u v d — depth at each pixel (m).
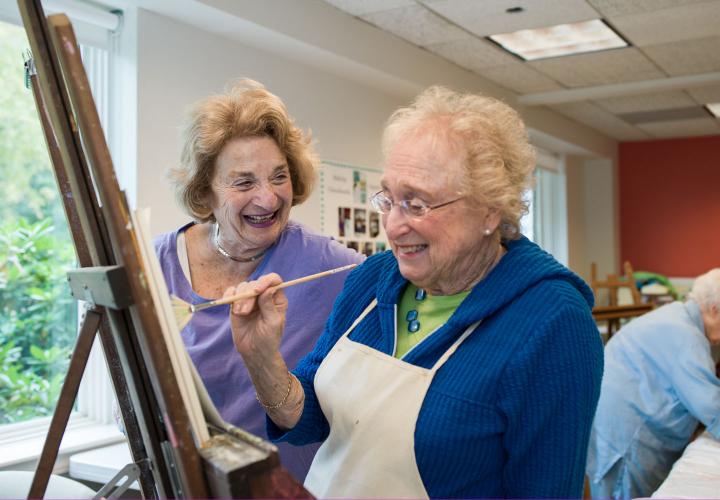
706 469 1.88
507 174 0.95
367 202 3.89
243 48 3.05
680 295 7.00
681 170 7.47
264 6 2.83
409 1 3.21
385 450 0.95
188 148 1.34
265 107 1.33
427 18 3.47
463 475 0.93
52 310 2.56
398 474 0.95
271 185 1.34
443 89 0.98
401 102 4.26
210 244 1.47
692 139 7.41
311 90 3.49
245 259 1.44
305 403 1.12
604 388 2.48
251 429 1.35
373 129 3.98
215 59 2.90
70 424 2.52
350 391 1.02
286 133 1.37
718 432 2.17
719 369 2.75
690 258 7.42
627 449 2.40
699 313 2.38
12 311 2.43
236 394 1.37
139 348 0.78
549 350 0.89
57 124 0.78
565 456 0.89
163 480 0.80
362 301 1.16
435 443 0.92
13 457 2.21
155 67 2.62
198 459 0.67
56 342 2.57
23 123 2.46
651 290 6.13
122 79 2.59
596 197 7.64
